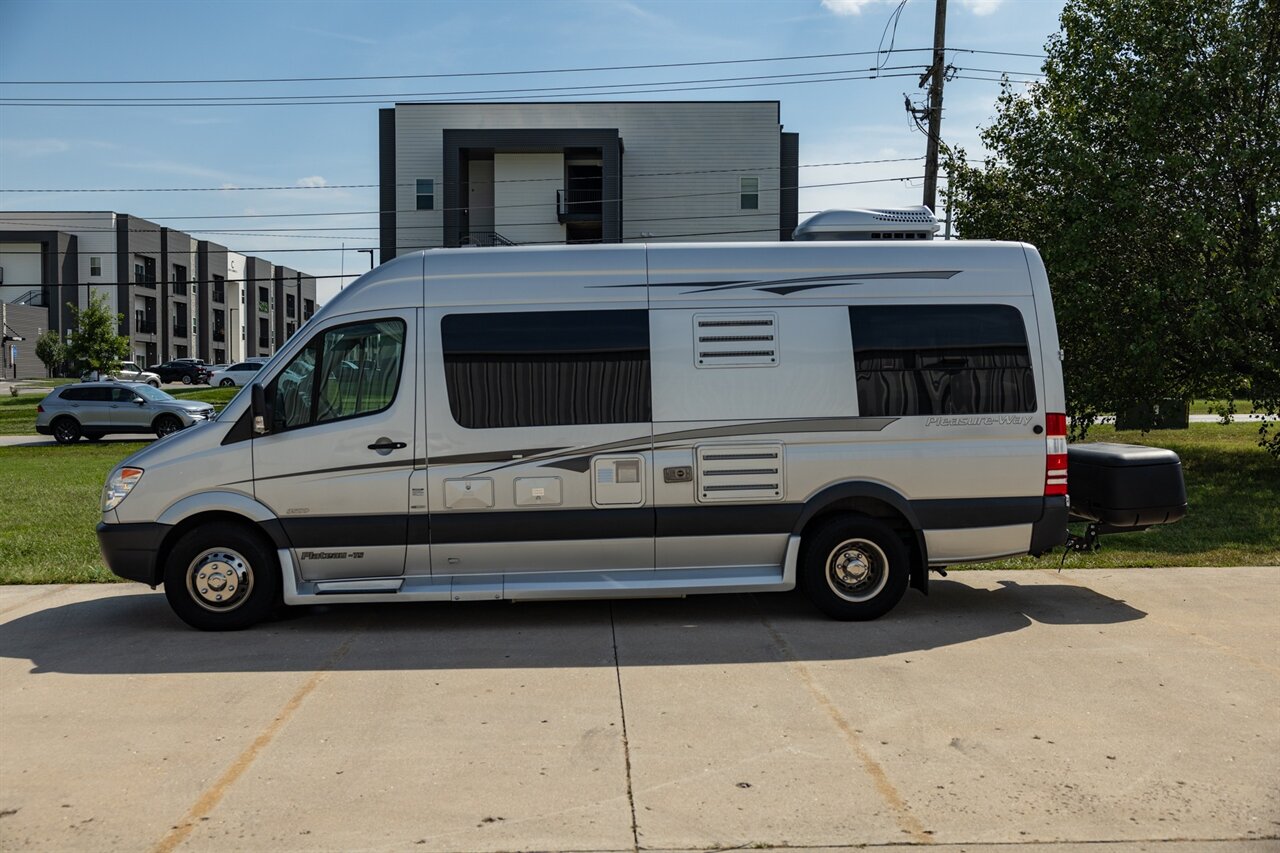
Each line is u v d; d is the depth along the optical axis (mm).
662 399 7352
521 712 5508
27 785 4562
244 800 4387
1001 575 9086
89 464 21781
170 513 7191
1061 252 15531
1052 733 5148
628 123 45938
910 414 7434
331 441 7211
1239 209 15391
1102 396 16281
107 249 73750
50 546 10805
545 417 7309
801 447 7379
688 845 3967
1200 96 14844
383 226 46688
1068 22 16422
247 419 7227
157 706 5637
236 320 92125
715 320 7410
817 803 4332
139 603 8250
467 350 7316
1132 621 7410
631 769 4703
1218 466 16703
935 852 3910
